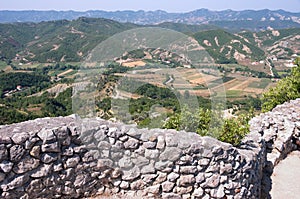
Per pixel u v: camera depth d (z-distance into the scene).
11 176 4.29
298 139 8.28
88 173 5.00
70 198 4.89
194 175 5.22
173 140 5.10
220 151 5.26
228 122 6.15
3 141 4.20
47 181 4.61
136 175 5.17
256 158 6.05
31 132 4.45
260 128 7.45
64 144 4.73
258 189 6.19
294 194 6.34
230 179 5.41
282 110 9.18
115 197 5.13
